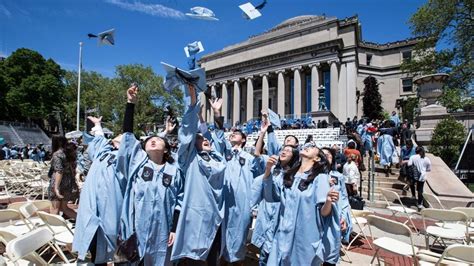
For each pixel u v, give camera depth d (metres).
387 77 58.31
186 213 3.78
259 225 4.45
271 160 3.88
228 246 4.36
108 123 56.62
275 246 3.79
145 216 3.67
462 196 10.27
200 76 3.64
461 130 15.73
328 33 51.16
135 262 3.71
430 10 31.75
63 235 4.86
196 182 3.85
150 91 58.00
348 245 6.26
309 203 3.62
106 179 4.00
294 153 4.12
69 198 6.62
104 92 58.69
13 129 58.38
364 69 57.94
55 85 64.19
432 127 16.69
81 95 67.38
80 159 9.81
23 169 14.83
